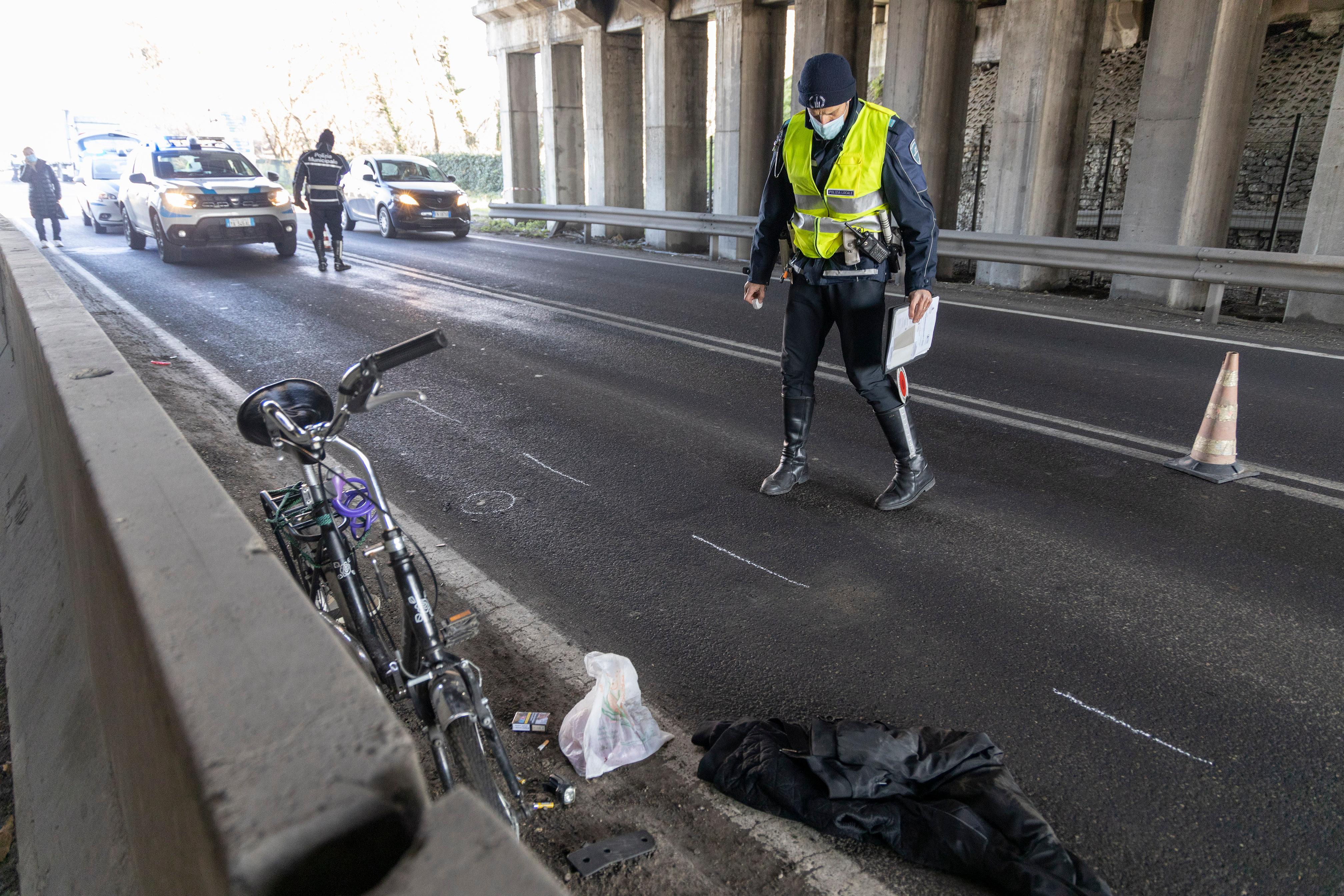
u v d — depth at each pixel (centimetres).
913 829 232
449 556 416
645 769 266
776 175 449
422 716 216
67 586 309
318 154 1264
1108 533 434
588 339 871
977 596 375
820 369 749
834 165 414
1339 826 246
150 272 1284
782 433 593
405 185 1814
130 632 128
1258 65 952
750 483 506
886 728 262
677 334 895
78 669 276
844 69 399
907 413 459
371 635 233
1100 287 1201
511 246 1741
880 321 442
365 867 81
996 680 316
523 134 2192
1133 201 1055
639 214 1669
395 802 81
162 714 102
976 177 1361
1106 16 1121
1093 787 261
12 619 358
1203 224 1006
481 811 78
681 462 539
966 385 692
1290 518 448
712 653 335
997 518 454
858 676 320
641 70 1852
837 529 444
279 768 81
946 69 1248
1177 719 293
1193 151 985
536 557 415
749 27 1458
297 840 75
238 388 692
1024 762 272
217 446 555
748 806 250
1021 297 1099
